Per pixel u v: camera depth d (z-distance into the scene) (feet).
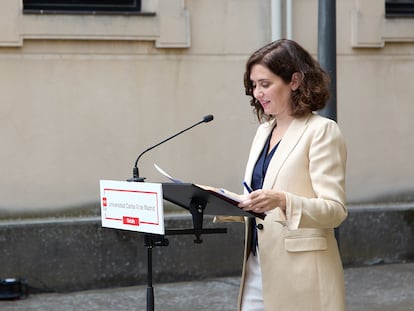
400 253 33.94
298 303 14.12
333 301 14.10
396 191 34.17
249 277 14.99
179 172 31.32
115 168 30.55
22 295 29.27
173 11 30.96
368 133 33.83
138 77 30.76
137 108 30.78
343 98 33.50
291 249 14.15
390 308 27.76
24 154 29.55
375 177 33.94
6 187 29.40
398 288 30.35
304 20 32.68
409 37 33.99
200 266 31.50
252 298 14.92
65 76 29.94
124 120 30.63
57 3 30.58
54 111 29.86
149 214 14.08
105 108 30.40
